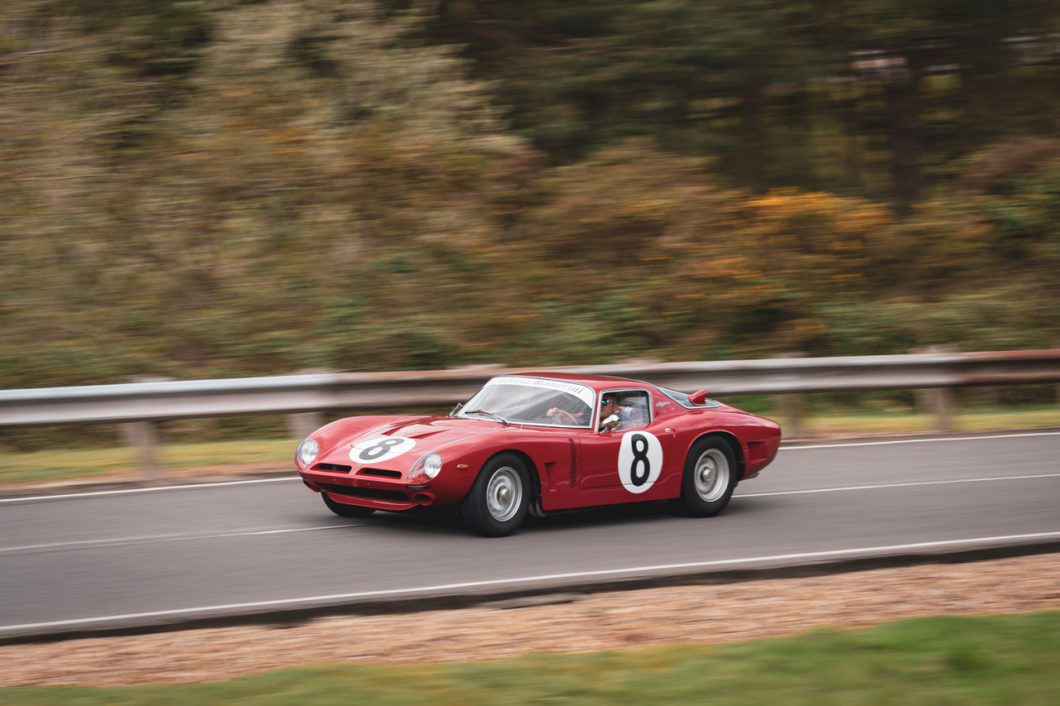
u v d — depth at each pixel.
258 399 37.09
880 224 68.56
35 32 57.81
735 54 70.50
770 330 62.44
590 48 72.00
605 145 71.12
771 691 14.98
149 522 27.45
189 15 63.62
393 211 59.59
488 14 74.50
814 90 77.56
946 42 78.75
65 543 25.12
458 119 63.34
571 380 28.95
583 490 27.16
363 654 17.67
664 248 63.09
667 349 59.91
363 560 23.58
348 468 26.02
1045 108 81.75
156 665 17.02
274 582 21.73
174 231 56.06
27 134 54.75
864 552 24.95
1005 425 48.66
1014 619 18.77
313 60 62.72
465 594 20.80
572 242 63.88
